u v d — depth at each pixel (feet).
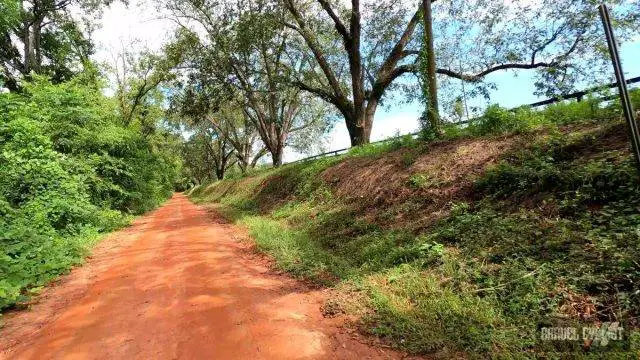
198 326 18.08
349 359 14.47
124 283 26.37
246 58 81.76
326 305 19.88
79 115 57.36
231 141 159.43
